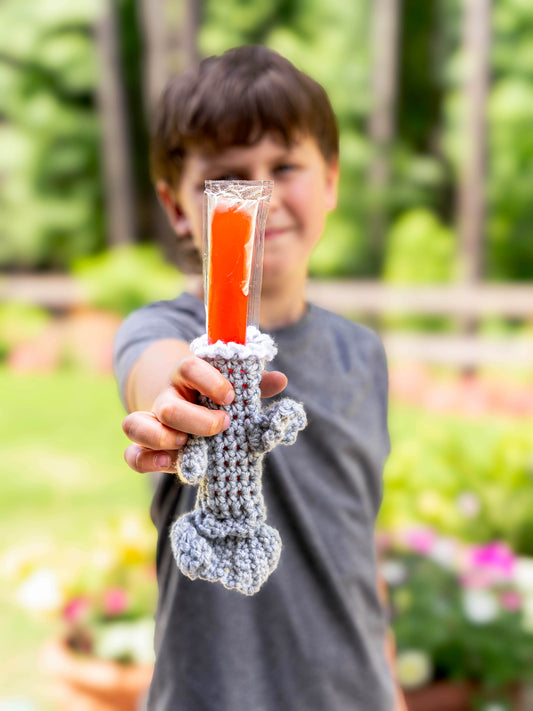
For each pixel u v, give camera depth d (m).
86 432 6.26
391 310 8.79
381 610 1.31
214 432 0.78
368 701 1.21
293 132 1.19
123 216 10.91
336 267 11.46
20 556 2.80
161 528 1.16
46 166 12.26
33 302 10.16
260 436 0.80
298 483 1.21
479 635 2.26
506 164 10.94
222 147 1.17
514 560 2.57
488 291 8.46
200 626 1.11
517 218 11.17
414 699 2.18
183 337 1.16
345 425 1.28
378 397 1.41
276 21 11.87
